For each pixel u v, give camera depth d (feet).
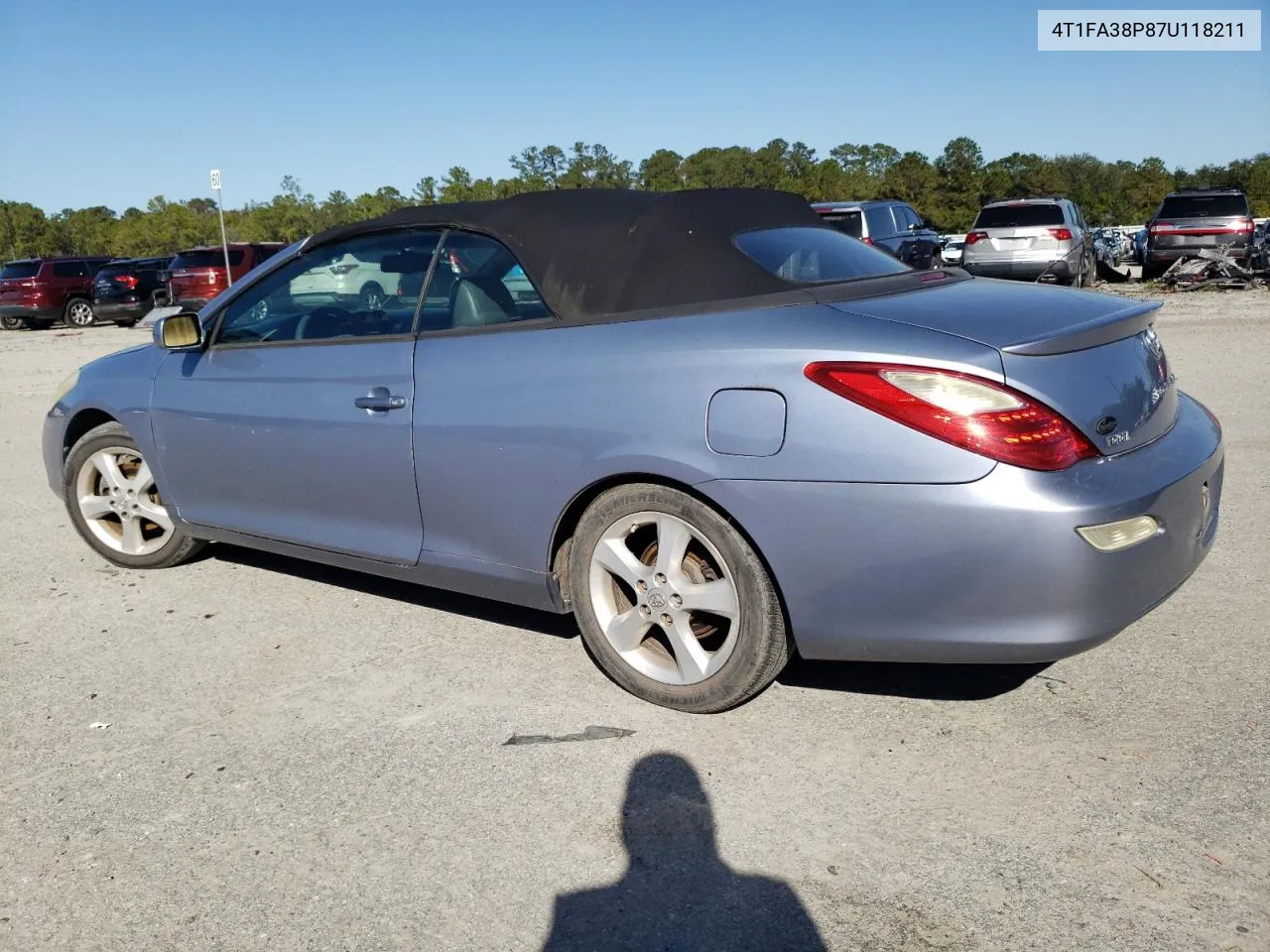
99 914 8.04
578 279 11.05
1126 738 9.86
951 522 8.80
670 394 10.02
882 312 9.71
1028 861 8.15
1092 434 9.04
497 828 8.93
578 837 8.76
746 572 9.93
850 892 7.91
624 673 11.07
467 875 8.34
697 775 9.61
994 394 8.79
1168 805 8.76
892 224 51.78
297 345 13.33
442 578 12.25
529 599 11.61
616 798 9.30
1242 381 27.81
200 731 10.85
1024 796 9.01
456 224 12.17
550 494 10.93
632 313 10.68
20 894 8.32
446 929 7.73
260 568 15.89
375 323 12.64
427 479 11.88
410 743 10.43
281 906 8.05
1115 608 8.96
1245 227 60.18
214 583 15.30
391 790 9.57
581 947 7.48
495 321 11.56
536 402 10.89
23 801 9.64
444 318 12.01
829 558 9.34
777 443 9.43
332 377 12.71
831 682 11.32
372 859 8.59
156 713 11.29
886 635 9.39
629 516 10.61
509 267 11.55
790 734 10.27
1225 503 16.94
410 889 8.20
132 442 15.44
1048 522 8.60
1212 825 8.46
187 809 9.41
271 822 9.16
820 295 10.25
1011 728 10.16
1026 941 7.30
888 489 9.00
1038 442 8.71
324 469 12.86
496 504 11.37
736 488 9.63
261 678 12.04
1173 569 9.50
